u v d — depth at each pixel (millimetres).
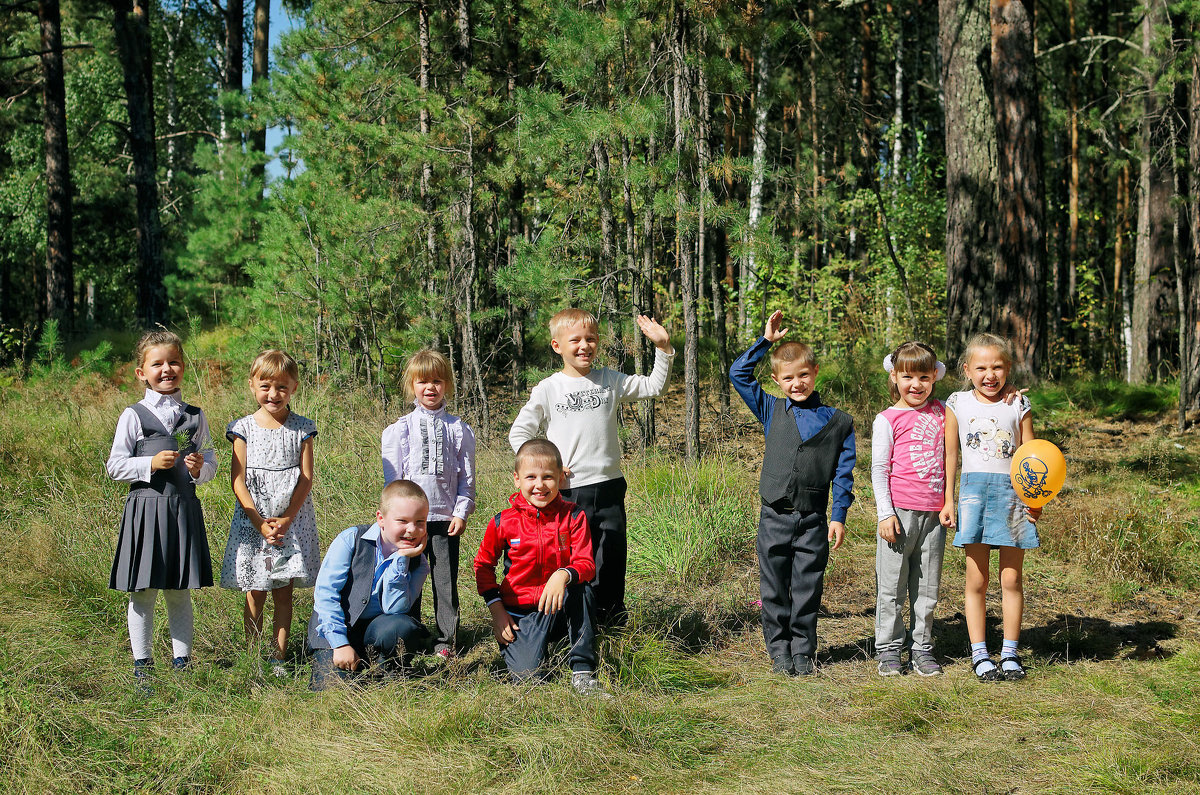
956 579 5203
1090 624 4477
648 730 3115
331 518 5633
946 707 3418
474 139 9062
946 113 11891
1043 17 20484
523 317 9836
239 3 19656
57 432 7582
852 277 15266
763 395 4055
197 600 4457
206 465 3809
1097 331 19797
